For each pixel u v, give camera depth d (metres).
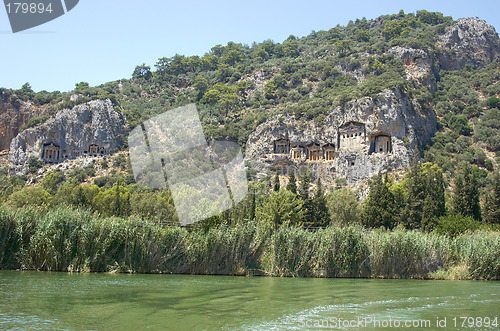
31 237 37.44
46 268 37.28
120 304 23.31
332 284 35.44
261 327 19.16
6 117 183.75
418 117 154.88
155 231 40.22
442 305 25.20
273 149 154.12
